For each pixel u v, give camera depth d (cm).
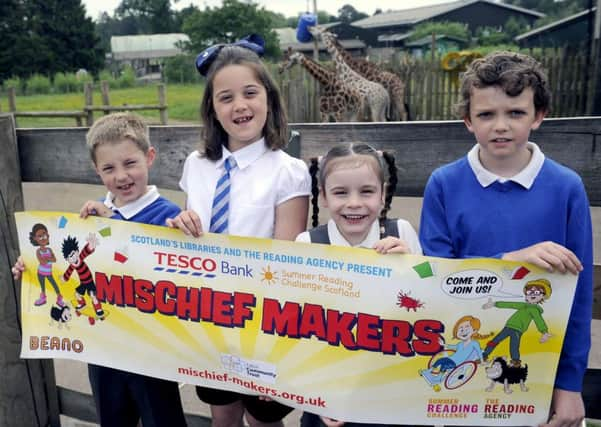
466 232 165
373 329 165
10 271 238
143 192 204
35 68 4603
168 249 182
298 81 1127
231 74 186
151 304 188
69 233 192
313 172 197
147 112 1844
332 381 172
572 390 160
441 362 163
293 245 169
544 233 159
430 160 205
